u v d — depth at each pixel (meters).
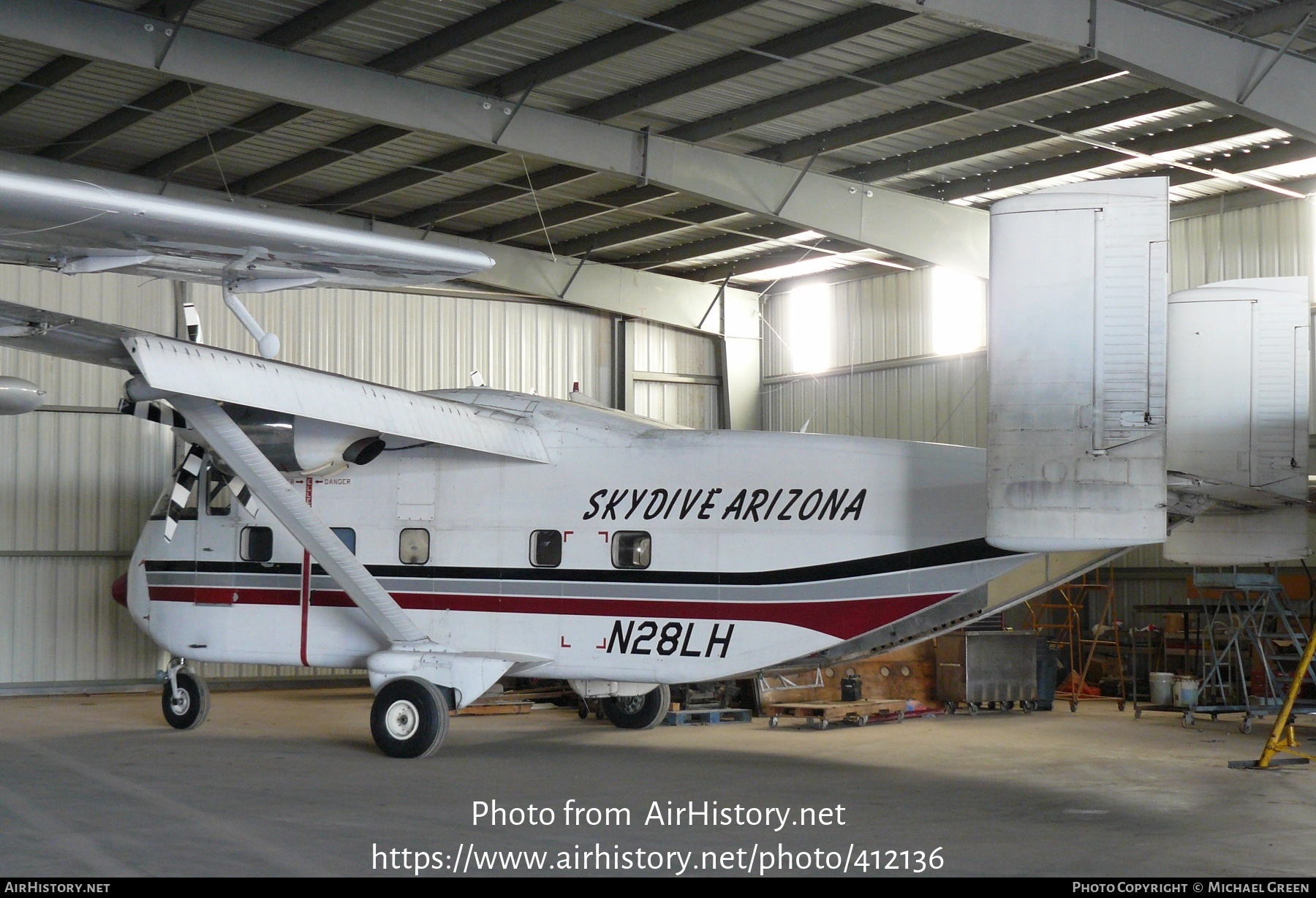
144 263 9.84
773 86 17.08
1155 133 18.42
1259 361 13.39
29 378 20.86
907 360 24.41
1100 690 21.59
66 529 21.11
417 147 19.38
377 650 14.08
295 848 8.58
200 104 17.73
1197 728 16.59
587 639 13.05
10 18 13.84
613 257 25.59
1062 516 9.90
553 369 25.42
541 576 13.31
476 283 23.98
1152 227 9.80
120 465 21.61
